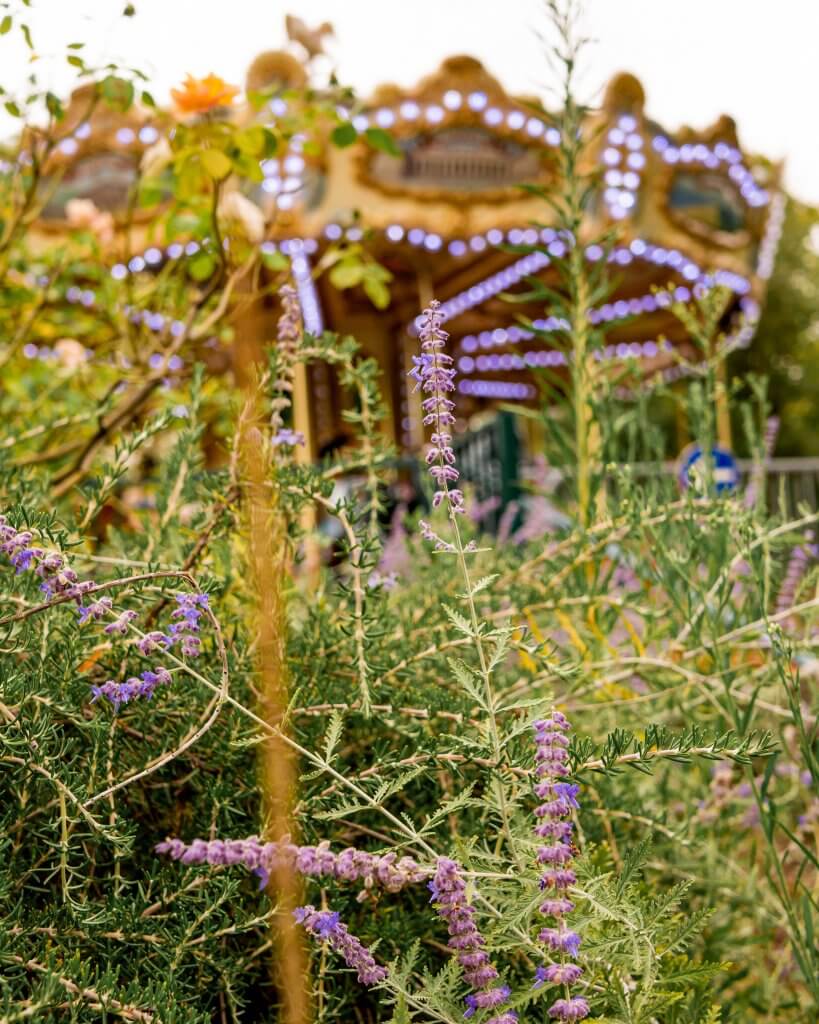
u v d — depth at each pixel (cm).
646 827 115
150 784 96
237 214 166
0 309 231
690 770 134
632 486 124
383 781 85
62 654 94
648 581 128
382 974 75
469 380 1381
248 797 96
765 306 2164
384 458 114
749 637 120
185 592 90
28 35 150
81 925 81
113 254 231
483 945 75
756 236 793
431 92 638
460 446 473
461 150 655
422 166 654
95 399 205
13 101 171
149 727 97
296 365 114
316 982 87
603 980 80
